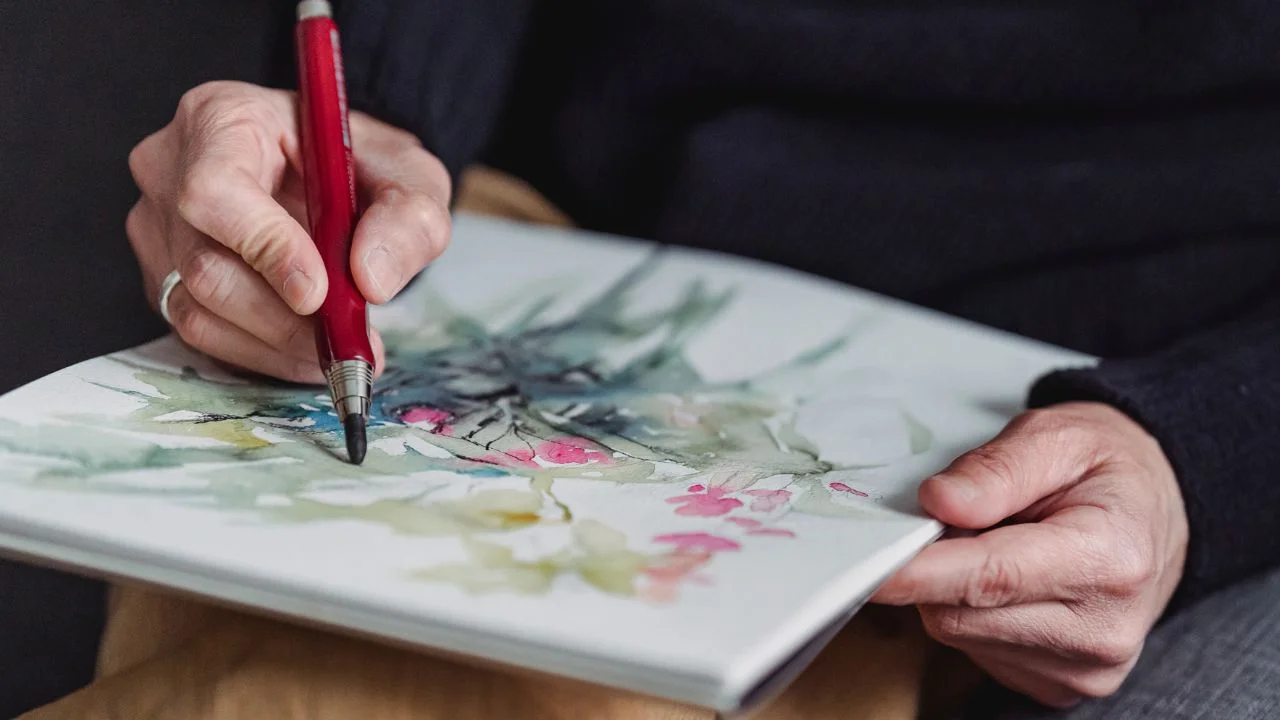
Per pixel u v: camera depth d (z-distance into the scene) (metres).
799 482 0.42
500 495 0.38
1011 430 0.46
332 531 0.33
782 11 0.74
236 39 1.30
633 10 0.76
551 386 0.51
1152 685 0.48
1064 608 0.42
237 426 0.41
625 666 0.28
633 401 0.50
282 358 0.46
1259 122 0.73
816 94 0.75
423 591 0.30
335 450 0.40
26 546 0.33
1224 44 0.70
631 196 0.82
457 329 0.58
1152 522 0.44
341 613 0.30
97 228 1.07
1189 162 0.71
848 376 0.55
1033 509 0.45
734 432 0.47
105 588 0.87
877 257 0.76
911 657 0.48
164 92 1.22
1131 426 0.50
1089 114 0.74
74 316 0.98
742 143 0.74
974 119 0.75
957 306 0.77
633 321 0.60
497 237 0.71
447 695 0.38
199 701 0.37
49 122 1.15
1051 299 0.75
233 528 0.33
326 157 0.48
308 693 0.37
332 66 0.51
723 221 0.76
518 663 0.29
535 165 0.86
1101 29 0.71
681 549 0.34
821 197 0.75
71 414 0.40
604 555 0.33
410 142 0.62
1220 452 0.49
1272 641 0.50
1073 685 0.45
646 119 0.80
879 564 0.34
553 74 0.82
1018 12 0.72
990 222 0.74
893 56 0.73
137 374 0.45
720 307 0.62
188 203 0.42
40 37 1.25
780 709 0.44
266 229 0.42
